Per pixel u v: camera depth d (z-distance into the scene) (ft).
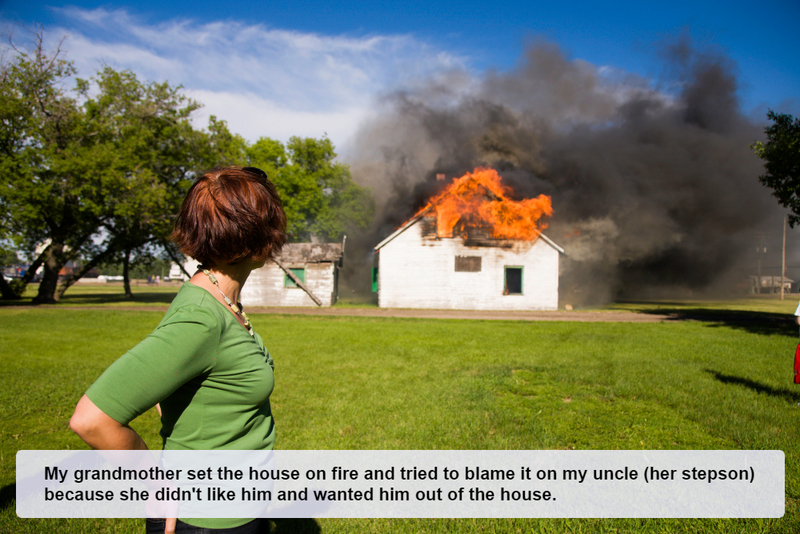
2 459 14.05
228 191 4.54
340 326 53.72
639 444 15.33
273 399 20.74
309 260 93.71
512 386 23.21
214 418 4.38
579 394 21.66
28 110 77.41
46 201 76.38
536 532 10.42
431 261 88.84
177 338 3.95
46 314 62.85
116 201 80.12
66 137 82.33
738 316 71.20
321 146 147.02
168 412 4.45
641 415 18.34
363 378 24.98
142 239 94.27
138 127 87.20
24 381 23.49
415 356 32.14
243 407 4.49
